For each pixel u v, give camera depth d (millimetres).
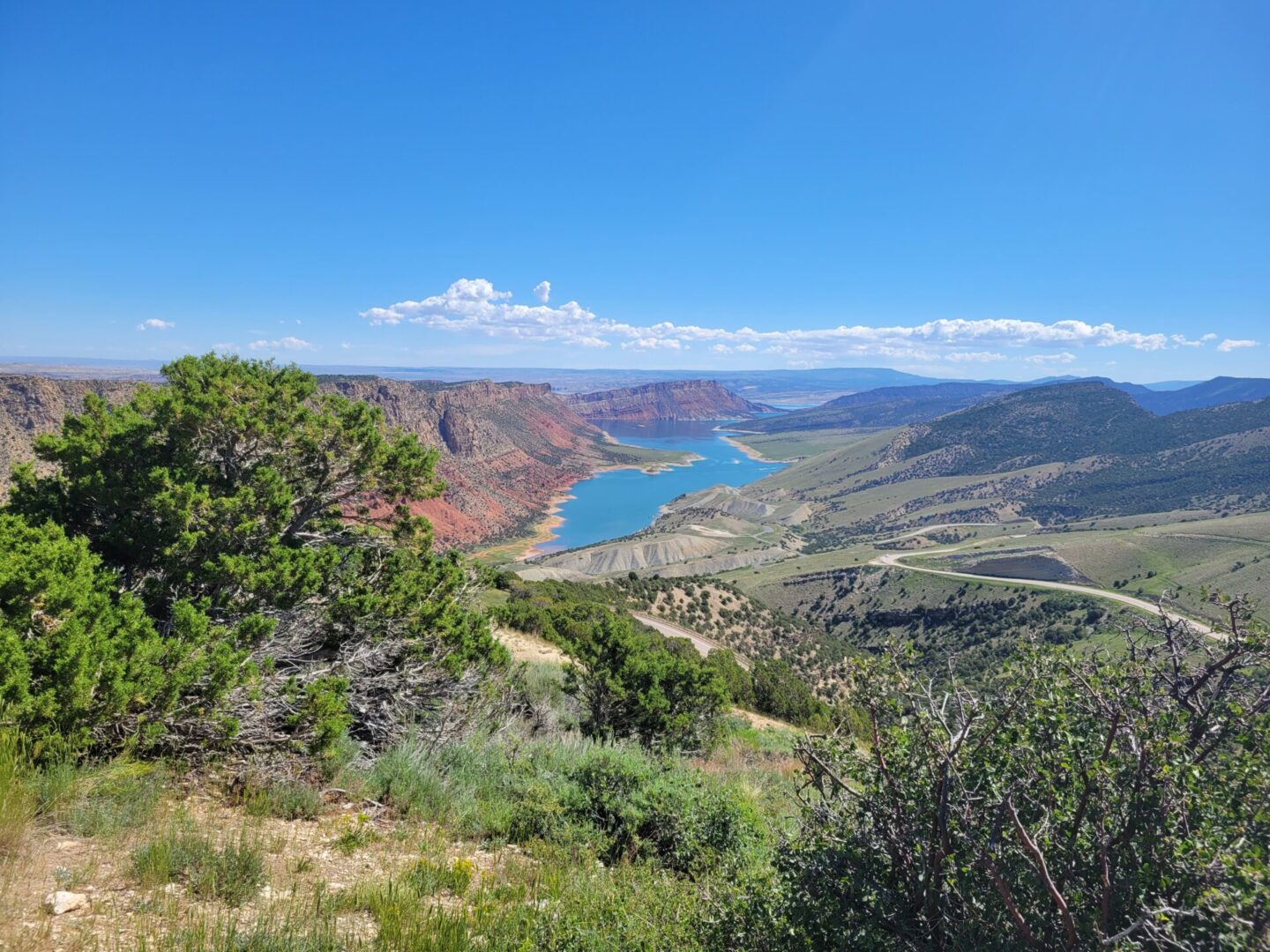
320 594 9219
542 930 4254
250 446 10039
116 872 4180
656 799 7051
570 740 10445
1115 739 3545
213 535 8508
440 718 8945
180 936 3510
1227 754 3350
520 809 6734
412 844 5746
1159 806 3158
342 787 6652
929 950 3426
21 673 5289
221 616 8070
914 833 3666
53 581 6066
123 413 9352
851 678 4012
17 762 4848
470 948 3945
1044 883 3004
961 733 3518
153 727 5812
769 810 8250
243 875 4348
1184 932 2809
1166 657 3662
